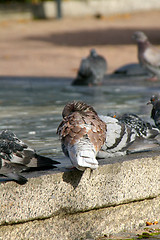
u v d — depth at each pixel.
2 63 27.09
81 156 4.62
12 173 4.79
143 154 5.92
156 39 38.38
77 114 5.07
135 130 6.05
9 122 9.12
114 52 32.16
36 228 5.04
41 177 4.97
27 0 55.41
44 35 41.88
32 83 16.62
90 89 15.45
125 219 5.68
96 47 34.78
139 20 51.06
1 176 4.79
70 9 54.84
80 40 38.59
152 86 15.77
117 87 15.88
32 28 46.72
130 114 6.46
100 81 17.02
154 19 51.41
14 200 4.84
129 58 29.38
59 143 7.27
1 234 4.83
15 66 25.84
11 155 4.89
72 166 5.36
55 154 6.51
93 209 5.42
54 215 5.14
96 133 4.92
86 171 5.25
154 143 6.06
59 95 13.65
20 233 4.94
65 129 4.95
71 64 26.92
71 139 4.83
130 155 5.87
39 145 7.15
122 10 57.12
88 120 4.99
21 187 4.86
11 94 13.85
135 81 17.98
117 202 5.56
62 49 33.88
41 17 53.59
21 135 7.88
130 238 5.36
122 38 39.38
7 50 33.44
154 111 6.84
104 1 56.03
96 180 5.36
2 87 15.64
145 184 5.75
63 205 5.18
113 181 5.49
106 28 45.59
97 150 4.89
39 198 5.00
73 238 5.31
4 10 52.19
